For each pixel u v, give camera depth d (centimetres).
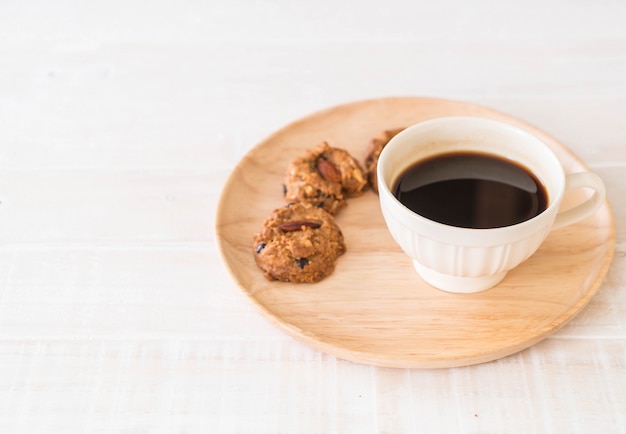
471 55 73
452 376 50
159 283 55
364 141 62
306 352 52
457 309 52
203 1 81
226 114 68
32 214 60
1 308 54
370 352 50
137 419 49
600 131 65
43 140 66
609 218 55
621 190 59
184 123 68
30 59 75
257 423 49
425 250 50
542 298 52
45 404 50
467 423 49
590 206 51
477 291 53
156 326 53
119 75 73
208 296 55
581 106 67
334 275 54
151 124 67
